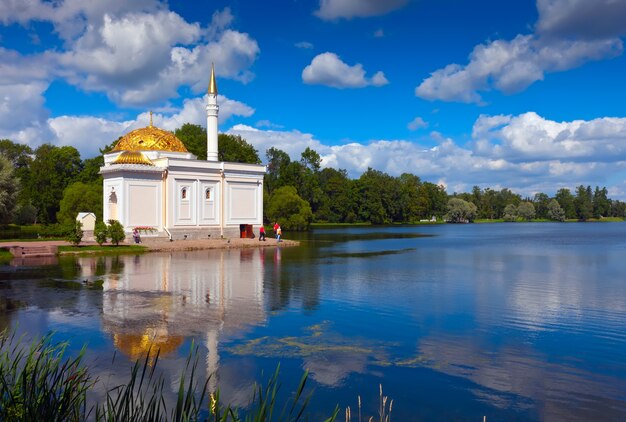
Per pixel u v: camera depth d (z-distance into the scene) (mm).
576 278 29219
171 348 14156
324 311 19234
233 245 52125
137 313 18609
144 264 35281
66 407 7137
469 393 11086
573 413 10070
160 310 19156
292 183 114750
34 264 34969
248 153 92125
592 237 83500
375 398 10805
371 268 33906
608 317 18359
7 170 53438
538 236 87125
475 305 20562
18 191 53719
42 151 107062
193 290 23828
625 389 11305
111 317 17938
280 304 20547
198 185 58250
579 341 15102
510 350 14211
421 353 13891
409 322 17484
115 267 33312
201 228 58406
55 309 19250
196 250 48750
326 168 157375
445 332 16125
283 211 96750
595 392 11125
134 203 53594
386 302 21172
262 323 17188
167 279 27547
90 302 20688
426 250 51500
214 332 15914
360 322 17422
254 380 11758
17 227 77312
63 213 71312
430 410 10227
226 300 21328
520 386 11484
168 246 48000
